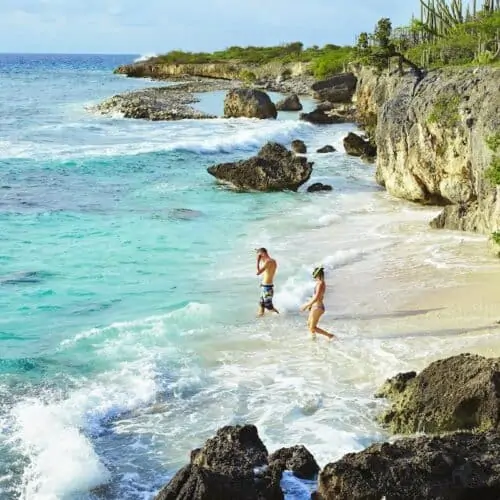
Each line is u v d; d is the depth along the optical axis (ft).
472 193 84.99
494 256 67.41
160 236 78.02
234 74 417.28
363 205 95.61
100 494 31.27
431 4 204.03
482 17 187.73
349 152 138.92
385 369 43.68
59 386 41.86
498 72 78.89
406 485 27.50
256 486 28.14
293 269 65.62
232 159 134.82
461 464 28.48
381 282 60.90
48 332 50.90
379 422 37.37
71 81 383.65
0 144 135.74
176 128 177.06
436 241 74.28
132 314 54.90
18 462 33.27
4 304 56.54
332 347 47.55
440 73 93.40
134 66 465.88
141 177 112.78
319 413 38.55
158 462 33.99
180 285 61.82
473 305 54.03
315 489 30.07
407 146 93.71
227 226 82.99
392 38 209.56
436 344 46.85
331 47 433.89
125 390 41.22
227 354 46.78
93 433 36.63
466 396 34.53
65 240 75.92
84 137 153.07
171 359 45.83
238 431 31.63
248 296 58.70
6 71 501.15
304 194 102.53
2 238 75.77
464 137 82.79
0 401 39.75
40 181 105.70
